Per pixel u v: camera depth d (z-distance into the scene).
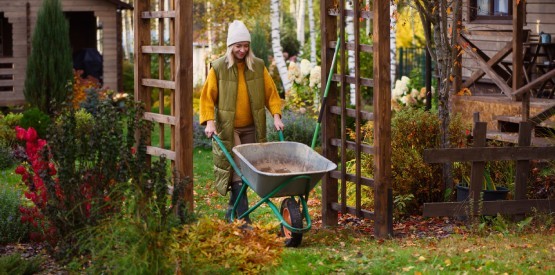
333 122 8.38
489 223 8.23
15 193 8.15
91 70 23.31
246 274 5.61
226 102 7.80
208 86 7.77
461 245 7.02
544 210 8.26
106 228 5.27
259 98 7.89
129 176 6.02
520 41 11.57
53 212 6.17
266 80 7.95
